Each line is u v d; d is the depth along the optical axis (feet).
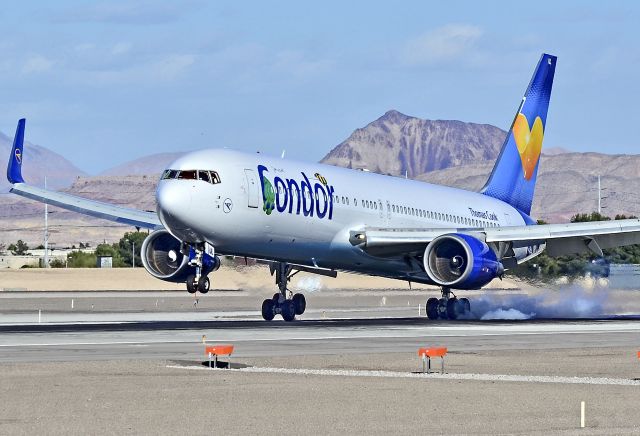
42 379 175.22
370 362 208.03
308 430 130.62
